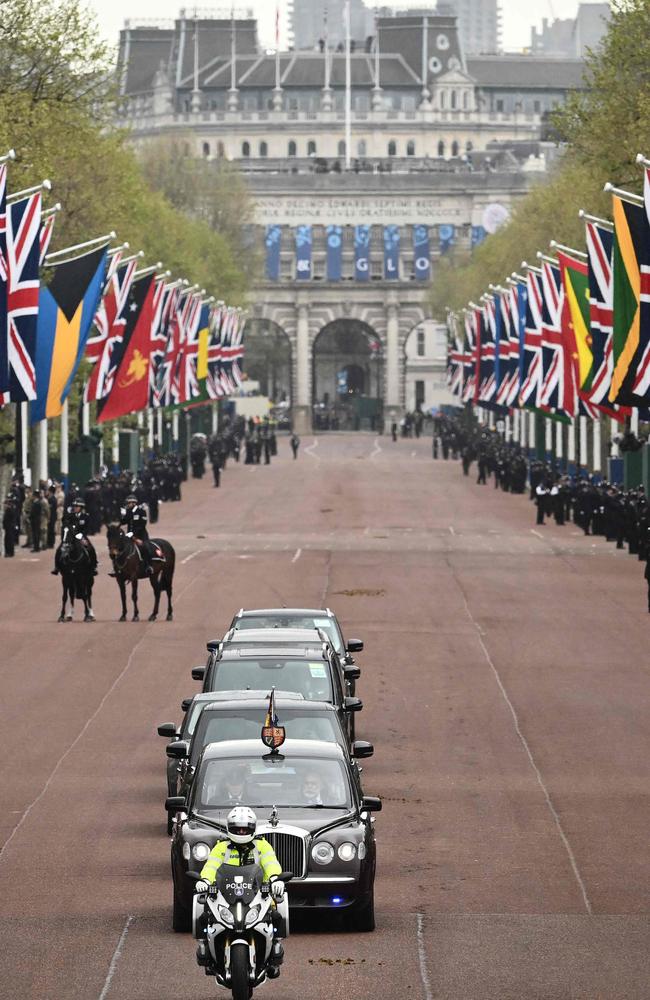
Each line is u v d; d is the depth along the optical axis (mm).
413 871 94000
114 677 157250
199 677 119688
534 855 97500
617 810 108875
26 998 71000
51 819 106688
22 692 149750
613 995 71438
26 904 87375
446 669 162875
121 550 192625
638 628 191375
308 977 74062
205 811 83312
